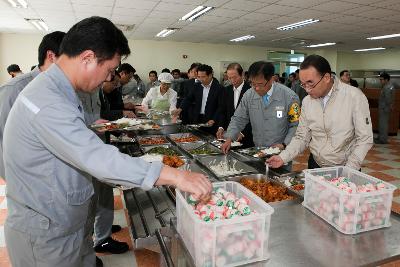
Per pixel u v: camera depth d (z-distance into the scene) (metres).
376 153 6.09
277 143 2.53
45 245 1.01
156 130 3.59
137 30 8.88
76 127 0.85
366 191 1.14
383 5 5.36
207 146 2.89
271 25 7.57
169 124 3.96
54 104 0.87
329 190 1.21
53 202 0.99
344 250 1.03
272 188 1.74
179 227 1.12
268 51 12.91
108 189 2.20
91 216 1.41
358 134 1.70
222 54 12.24
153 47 11.41
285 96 2.44
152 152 2.66
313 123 1.89
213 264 0.91
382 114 7.13
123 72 3.87
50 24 8.11
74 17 7.08
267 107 2.47
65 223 1.03
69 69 0.94
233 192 1.25
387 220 1.18
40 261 1.03
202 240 0.89
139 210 1.95
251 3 5.44
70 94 0.96
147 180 0.86
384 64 14.20
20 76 1.54
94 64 0.92
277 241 1.08
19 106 0.92
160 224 1.74
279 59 13.20
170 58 11.64
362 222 1.14
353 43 10.83
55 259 1.04
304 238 1.11
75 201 1.03
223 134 3.13
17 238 1.01
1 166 1.36
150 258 2.24
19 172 0.96
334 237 1.12
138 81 8.98
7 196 1.03
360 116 1.69
